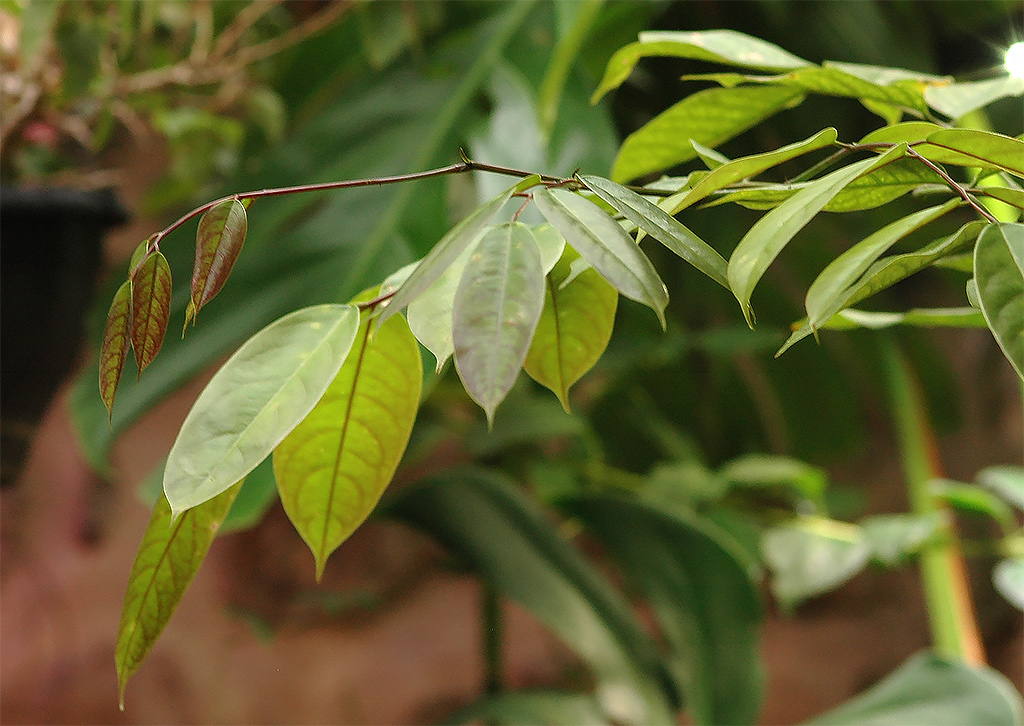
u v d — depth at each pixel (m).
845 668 4.14
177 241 1.64
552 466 2.67
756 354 3.28
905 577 4.23
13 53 1.79
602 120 1.74
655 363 2.99
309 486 0.99
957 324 1.10
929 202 2.74
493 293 0.91
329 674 4.35
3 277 1.70
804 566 2.15
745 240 0.95
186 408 4.28
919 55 2.81
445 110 1.75
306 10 2.41
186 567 0.96
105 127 1.83
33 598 3.99
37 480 4.03
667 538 2.15
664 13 2.72
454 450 4.45
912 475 2.56
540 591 2.04
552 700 2.16
